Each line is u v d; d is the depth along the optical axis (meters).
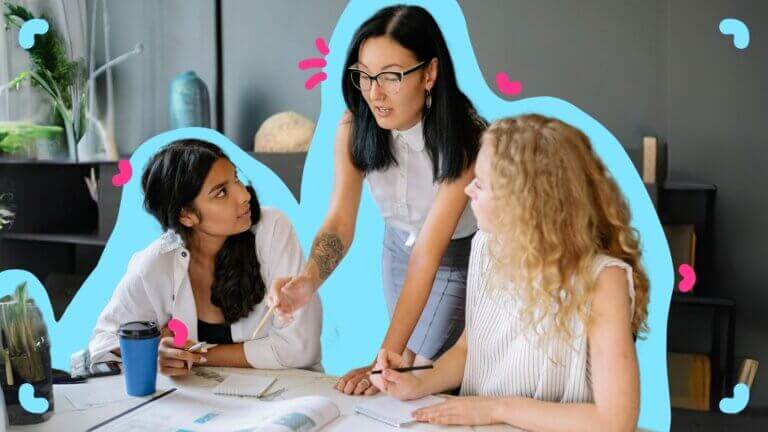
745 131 2.53
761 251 2.56
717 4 2.51
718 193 2.57
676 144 2.58
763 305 2.57
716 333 2.57
